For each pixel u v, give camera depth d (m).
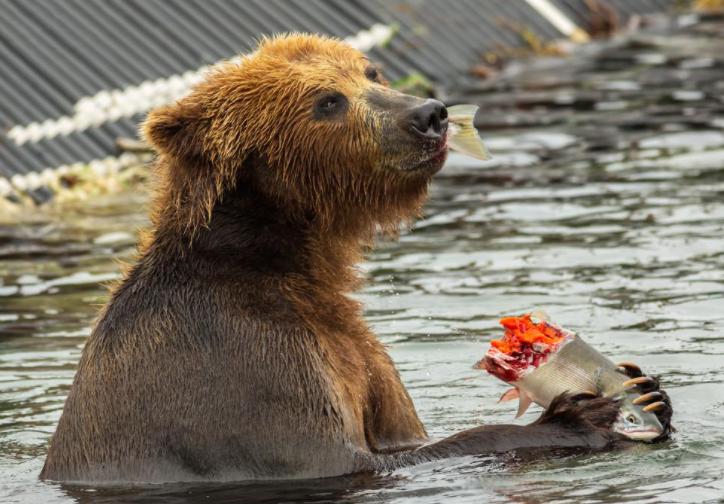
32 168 21.22
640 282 15.16
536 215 18.25
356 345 10.83
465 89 26.16
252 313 10.37
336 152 10.65
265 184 10.72
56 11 23.59
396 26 26.97
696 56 27.89
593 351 10.49
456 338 13.83
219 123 10.68
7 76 22.41
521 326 10.54
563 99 25.00
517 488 9.59
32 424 12.05
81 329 14.77
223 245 10.61
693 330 13.59
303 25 25.48
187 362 10.27
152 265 10.66
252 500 9.70
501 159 21.42
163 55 23.67
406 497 9.56
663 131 22.25
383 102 10.65
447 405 12.15
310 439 10.10
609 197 18.80
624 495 9.34
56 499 10.02
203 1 24.92
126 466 10.29
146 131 10.68
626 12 31.52
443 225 18.11
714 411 11.37
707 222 17.23
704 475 9.69
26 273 17.08
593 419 10.30
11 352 14.05
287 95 10.68
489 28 28.69
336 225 10.98
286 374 10.19
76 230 19.12
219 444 10.16
